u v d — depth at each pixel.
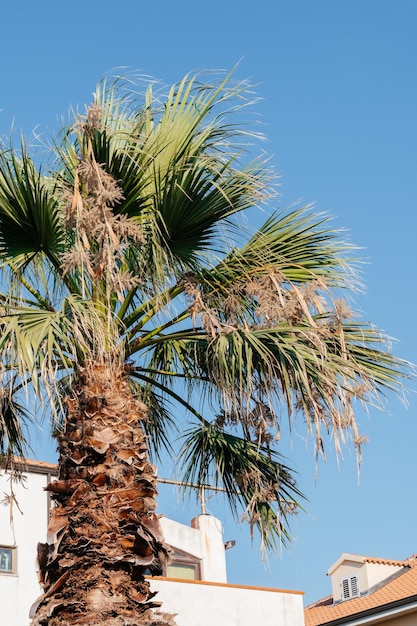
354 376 8.35
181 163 8.32
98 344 7.93
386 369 8.91
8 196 8.27
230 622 16.41
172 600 16.03
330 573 25.67
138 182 8.32
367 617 22.20
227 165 8.46
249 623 16.58
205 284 8.89
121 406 7.89
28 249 8.63
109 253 7.64
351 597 24.77
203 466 10.22
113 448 7.69
